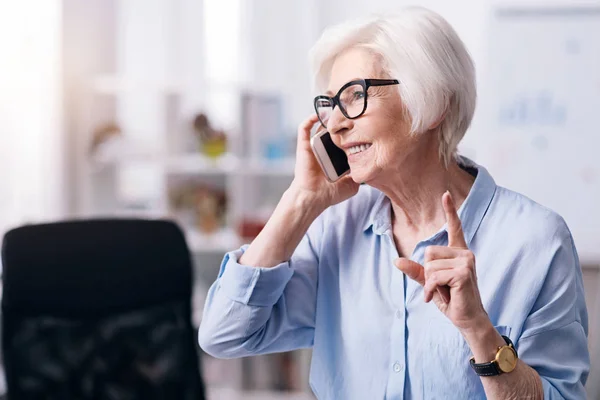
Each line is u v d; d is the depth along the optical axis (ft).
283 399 11.71
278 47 14.12
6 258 6.31
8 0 10.50
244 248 4.50
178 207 12.00
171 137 11.87
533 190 12.15
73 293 6.49
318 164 4.33
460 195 4.14
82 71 12.05
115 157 11.64
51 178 11.24
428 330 3.97
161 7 14.08
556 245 3.90
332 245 4.44
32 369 6.33
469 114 3.99
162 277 6.73
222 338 4.32
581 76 11.93
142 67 14.17
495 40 12.09
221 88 11.82
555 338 3.85
